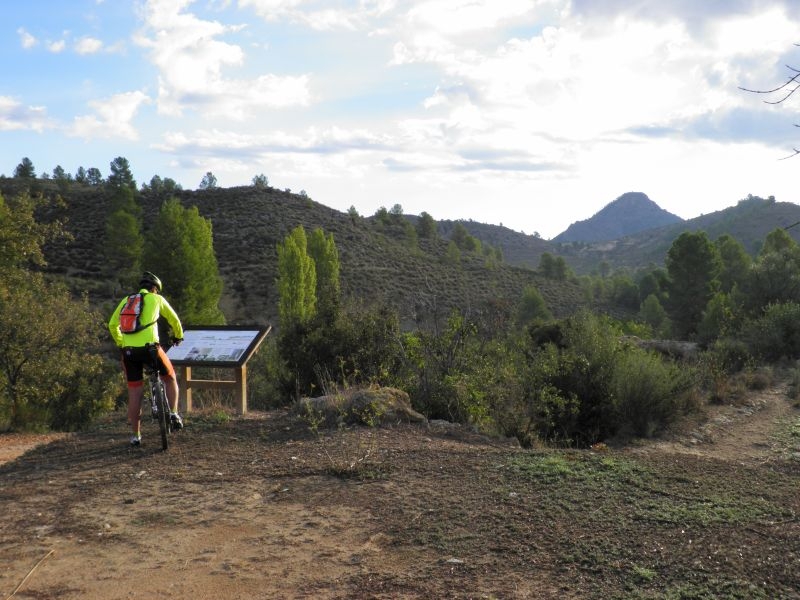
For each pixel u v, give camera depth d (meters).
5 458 7.03
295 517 4.68
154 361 6.61
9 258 21.28
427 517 4.59
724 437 11.20
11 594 3.60
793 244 47.78
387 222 129.38
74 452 6.66
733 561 3.84
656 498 4.95
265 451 6.44
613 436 11.28
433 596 3.49
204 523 4.61
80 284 61.47
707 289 48.19
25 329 12.02
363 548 4.13
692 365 16.02
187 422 7.75
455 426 7.73
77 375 13.12
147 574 3.83
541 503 4.80
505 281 96.62
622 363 11.77
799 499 5.06
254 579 3.74
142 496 5.18
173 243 38.12
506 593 3.51
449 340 10.23
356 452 6.25
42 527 4.57
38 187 115.25
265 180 117.06
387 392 7.99
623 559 3.88
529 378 11.32
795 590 3.51
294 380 11.33
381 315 11.66
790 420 12.22
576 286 107.31
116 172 98.25
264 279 69.81
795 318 19.77
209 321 38.47
